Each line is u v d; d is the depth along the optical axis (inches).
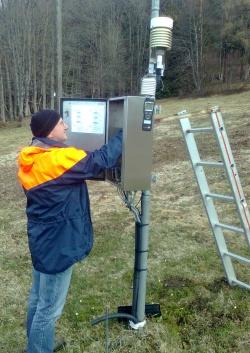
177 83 1747.0
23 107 1542.8
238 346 130.3
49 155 101.0
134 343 132.8
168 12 1849.2
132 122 110.7
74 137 134.3
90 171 102.7
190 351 130.1
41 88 1619.1
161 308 153.9
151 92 120.8
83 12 1914.4
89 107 129.0
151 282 174.6
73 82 1812.3
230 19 1673.2
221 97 1285.7
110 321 144.7
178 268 187.3
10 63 1539.1
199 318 145.9
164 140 553.6
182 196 309.6
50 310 111.4
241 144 459.5
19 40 1498.5
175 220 255.1
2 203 335.9
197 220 252.1
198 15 1770.4
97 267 195.2
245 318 143.9
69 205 103.8
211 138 503.5
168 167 408.8
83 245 107.8
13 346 136.8
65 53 1716.3
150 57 123.7
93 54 1904.5
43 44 1546.5
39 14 1536.7
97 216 275.0
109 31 1916.8
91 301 162.9
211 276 176.7
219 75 1717.5
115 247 218.4
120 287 173.3
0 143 762.8
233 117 662.5
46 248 105.3
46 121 106.0
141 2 2027.6
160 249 211.5
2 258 213.0
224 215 255.6
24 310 159.6
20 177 107.4
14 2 1496.1
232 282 165.3
